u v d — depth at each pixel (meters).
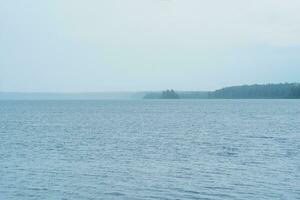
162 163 37.00
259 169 33.97
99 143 52.59
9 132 68.12
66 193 25.89
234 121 94.44
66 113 136.88
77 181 29.20
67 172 32.41
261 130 70.94
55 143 52.56
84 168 34.22
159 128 75.94
